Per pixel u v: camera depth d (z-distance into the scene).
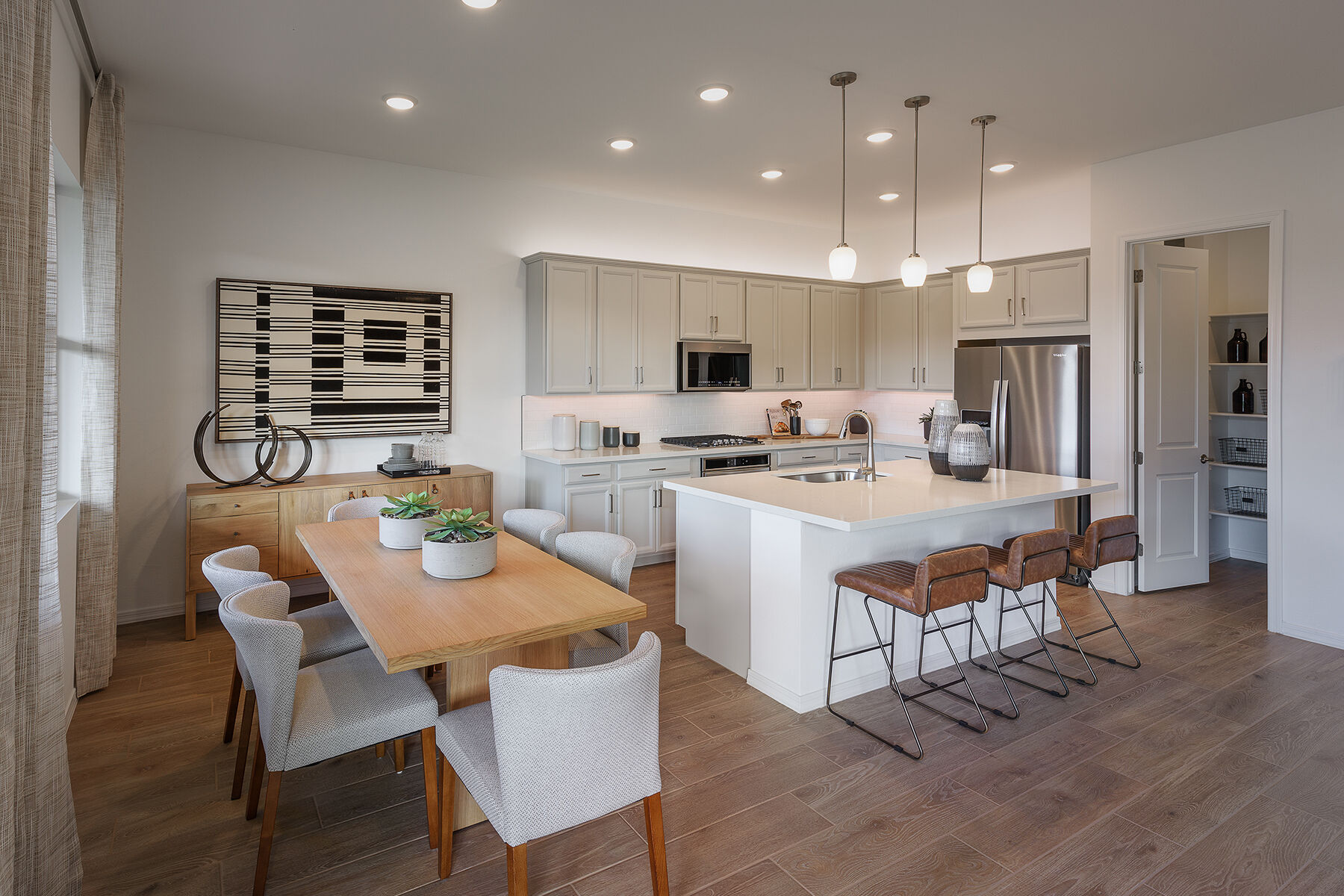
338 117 4.07
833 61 3.34
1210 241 5.82
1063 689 3.38
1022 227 5.86
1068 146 4.51
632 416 6.11
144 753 2.83
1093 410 4.92
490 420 5.39
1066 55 3.27
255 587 2.24
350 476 4.67
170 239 4.29
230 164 4.43
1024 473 4.18
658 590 5.03
